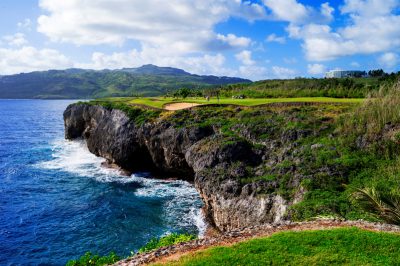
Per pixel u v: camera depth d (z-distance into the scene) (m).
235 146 40.31
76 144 85.19
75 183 52.72
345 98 58.56
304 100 53.75
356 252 13.73
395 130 33.84
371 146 33.44
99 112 75.06
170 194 47.28
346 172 30.78
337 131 37.38
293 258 13.42
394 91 39.84
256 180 34.69
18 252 31.33
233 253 14.09
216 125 47.91
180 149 49.00
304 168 32.91
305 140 38.34
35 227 36.75
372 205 20.52
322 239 15.00
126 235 35.00
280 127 42.38
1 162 66.19
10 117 171.12
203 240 16.34
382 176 29.17
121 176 56.69
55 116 181.38
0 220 38.38
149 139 54.50
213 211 37.91
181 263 13.62
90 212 41.09
